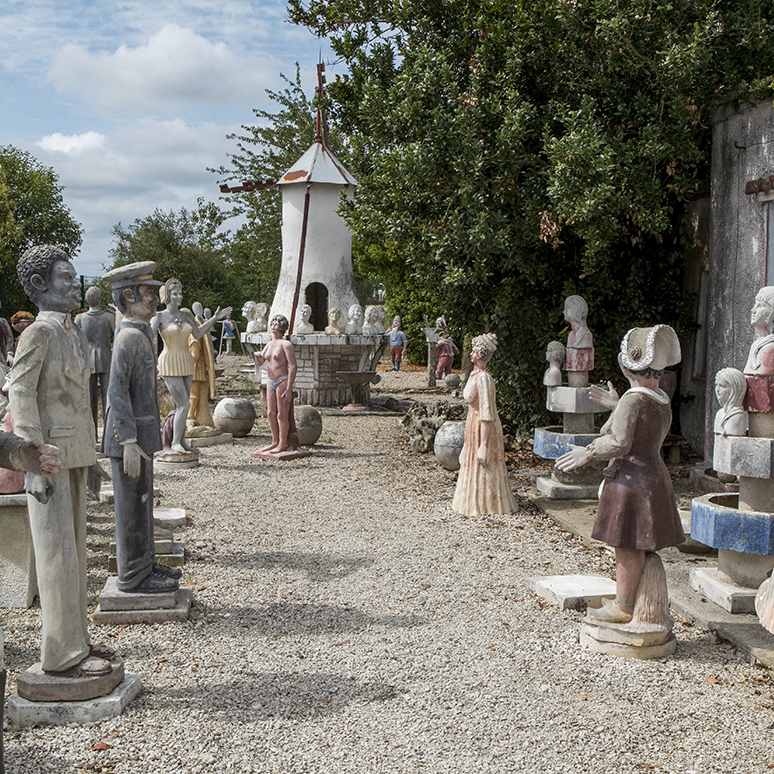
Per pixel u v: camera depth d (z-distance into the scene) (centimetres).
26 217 4144
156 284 521
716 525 548
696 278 1198
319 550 728
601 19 978
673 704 428
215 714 408
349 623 545
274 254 3441
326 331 1872
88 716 399
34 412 393
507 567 680
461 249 1052
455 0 1151
